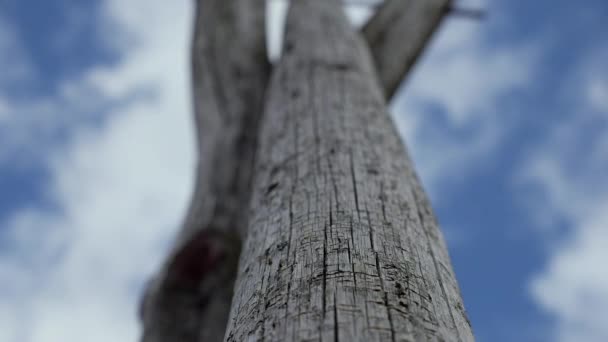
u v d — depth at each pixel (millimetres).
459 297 643
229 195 1430
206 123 1659
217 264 1324
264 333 532
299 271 602
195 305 1315
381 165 864
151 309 1325
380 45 1771
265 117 1200
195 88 1771
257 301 594
